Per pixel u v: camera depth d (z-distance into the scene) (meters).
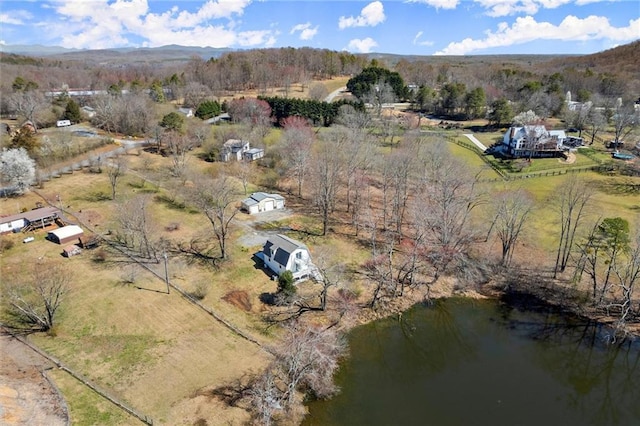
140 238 53.12
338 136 83.06
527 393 35.94
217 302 43.25
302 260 47.41
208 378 33.78
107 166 77.12
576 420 33.25
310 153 76.50
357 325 43.34
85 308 40.38
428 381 36.72
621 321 42.06
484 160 88.31
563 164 85.31
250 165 82.62
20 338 36.06
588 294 47.50
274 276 48.03
